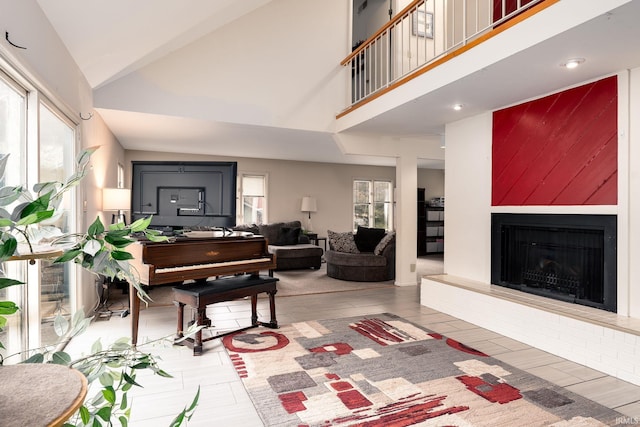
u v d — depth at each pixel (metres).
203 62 4.74
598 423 2.05
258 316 4.12
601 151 3.10
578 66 2.91
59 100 2.83
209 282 3.43
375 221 9.87
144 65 4.45
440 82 3.43
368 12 6.64
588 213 3.19
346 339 3.37
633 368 2.57
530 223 3.69
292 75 5.20
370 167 9.71
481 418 2.09
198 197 3.32
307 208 8.75
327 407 2.20
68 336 0.91
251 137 5.90
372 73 6.27
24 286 2.47
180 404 2.24
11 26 2.05
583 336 2.87
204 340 3.15
